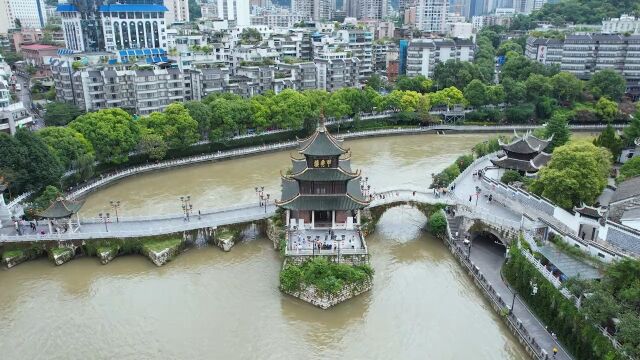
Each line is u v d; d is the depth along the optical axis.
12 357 64.38
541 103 188.75
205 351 65.56
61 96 178.38
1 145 98.50
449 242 93.12
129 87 164.88
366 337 68.81
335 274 76.19
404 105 181.38
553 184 88.25
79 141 116.81
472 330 70.25
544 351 62.00
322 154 85.44
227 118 143.88
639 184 88.94
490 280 80.06
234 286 79.81
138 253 89.12
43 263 86.50
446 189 105.19
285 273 77.75
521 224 86.00
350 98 174.12
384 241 96.19
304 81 197.00
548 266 74.25
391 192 104.25
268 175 131.38
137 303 75.56
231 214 98.06
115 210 102.62
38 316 72.56
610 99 194.25
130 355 64.81
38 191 103.94
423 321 72.00
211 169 136.75
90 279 82.06
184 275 83.06
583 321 61.62
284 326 70.56
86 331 69.31
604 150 104.12
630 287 59.19
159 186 123.00
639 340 52.19
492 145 137.00
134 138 128.12
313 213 89.06
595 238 79.50
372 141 167.75
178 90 172.62
